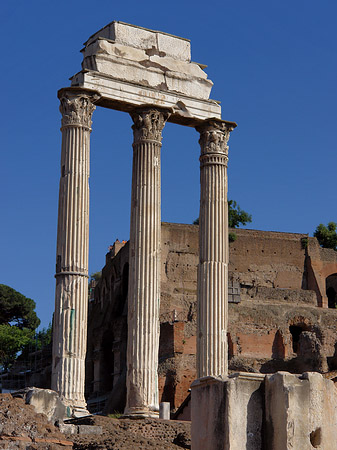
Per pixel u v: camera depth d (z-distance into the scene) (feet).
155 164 139.33
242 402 51.72
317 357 331.16
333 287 419.33
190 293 358.64
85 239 130.62
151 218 137.18
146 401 131.13
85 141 134.00
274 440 50.80
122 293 349.20
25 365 364.38
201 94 146.30
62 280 128.77
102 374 338.13
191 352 315.58
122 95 138.41
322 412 51.11
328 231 444.96
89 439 109.50
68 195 131.03
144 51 142.31
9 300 425.28
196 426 53.67
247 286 385.29
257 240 392.88
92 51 140.67
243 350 344.49
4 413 95.55
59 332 127.54
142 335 133.18
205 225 142.92
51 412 112.16
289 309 358.64
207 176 144.77
